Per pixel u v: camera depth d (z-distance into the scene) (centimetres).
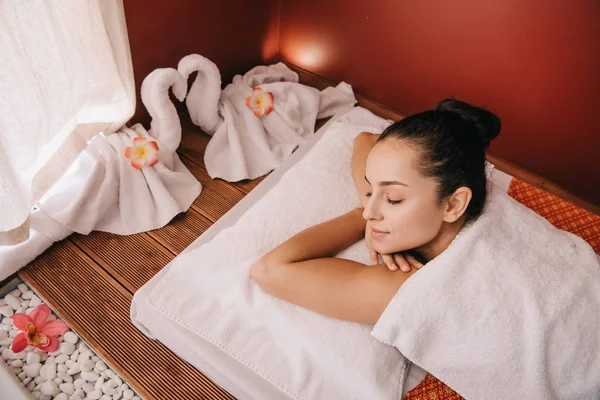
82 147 159
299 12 225
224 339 120
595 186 197
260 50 236
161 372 138
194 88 190
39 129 141
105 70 155
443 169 96
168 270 132
